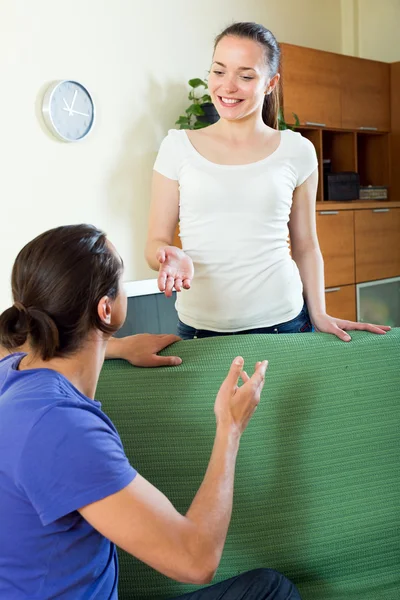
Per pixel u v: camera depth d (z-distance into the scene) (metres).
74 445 1.01
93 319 1.13
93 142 4.10
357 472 1.60
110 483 1.02
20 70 3.73
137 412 1.51
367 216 5.23
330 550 1.57
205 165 1.75
